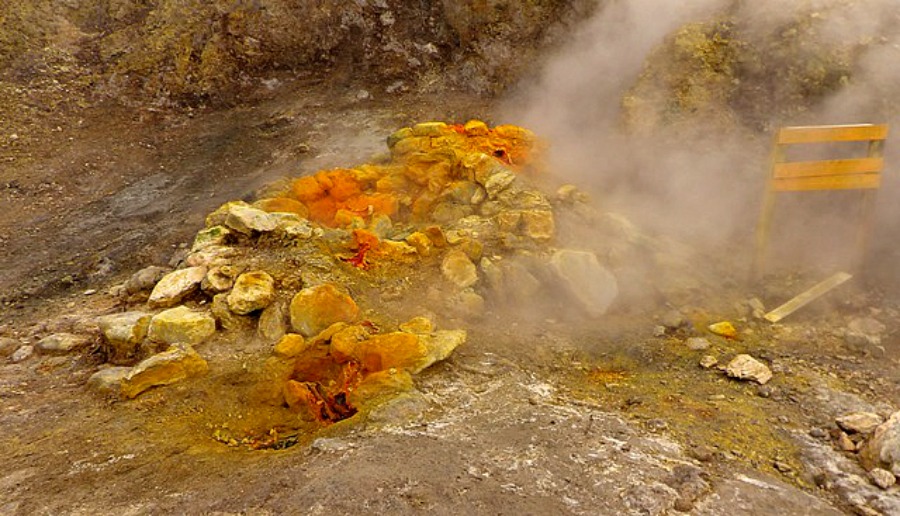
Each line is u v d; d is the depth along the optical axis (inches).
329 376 155.5
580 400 147.1
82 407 145.6
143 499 107.0
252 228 209.6
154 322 167.6
